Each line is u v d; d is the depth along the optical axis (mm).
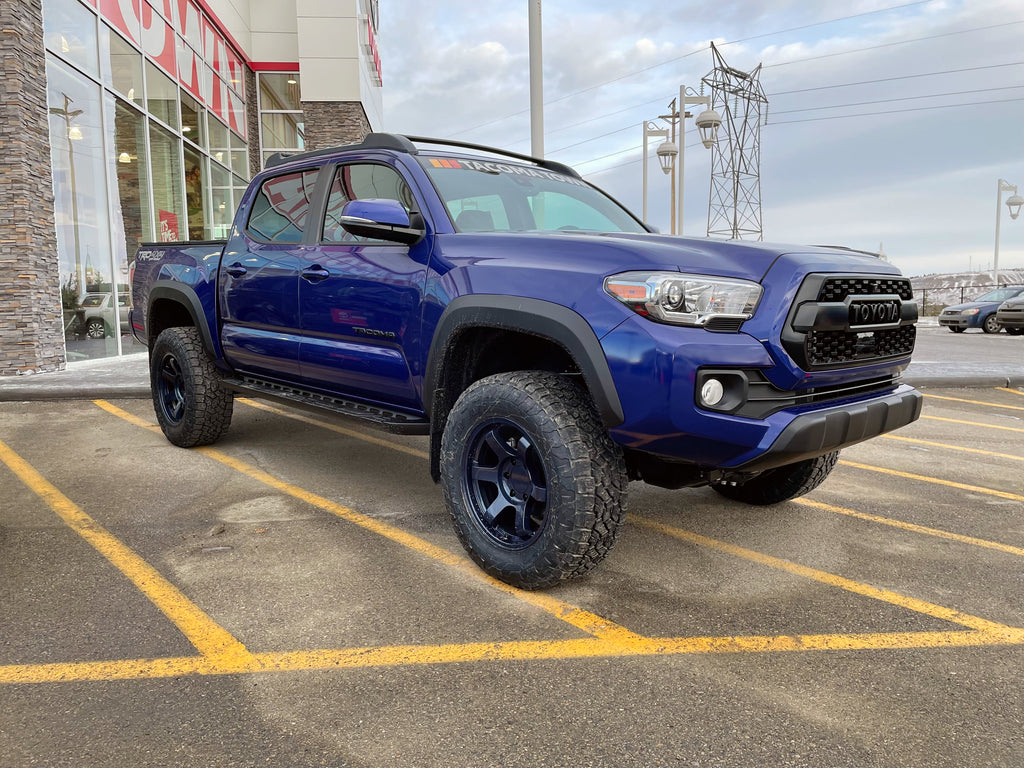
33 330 8469
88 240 10125
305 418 6273
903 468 4785
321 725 1927
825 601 2723
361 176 3715
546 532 2615
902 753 1816
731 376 2420
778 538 3414
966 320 19594
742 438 2424
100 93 10508
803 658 2303
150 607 2621
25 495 3996
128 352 11125
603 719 1961
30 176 8477
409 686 2121
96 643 2359
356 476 4438
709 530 3520
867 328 2701
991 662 2283
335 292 3570
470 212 3348
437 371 3002
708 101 26672
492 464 2904
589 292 2521
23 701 2027
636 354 2385
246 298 4242
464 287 2908
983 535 3475
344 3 16547
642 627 2504
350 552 3172
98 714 1968
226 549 3193
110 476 4391
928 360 10883
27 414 6453
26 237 8383
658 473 2789
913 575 2979
